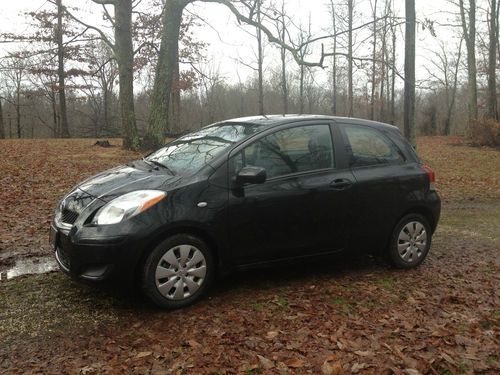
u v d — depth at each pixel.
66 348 3.54
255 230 4.52
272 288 4.79
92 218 4.10
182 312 4.17
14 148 17.39
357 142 5.27
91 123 44.53
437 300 4.62
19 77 41.75
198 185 4.29
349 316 4.17
